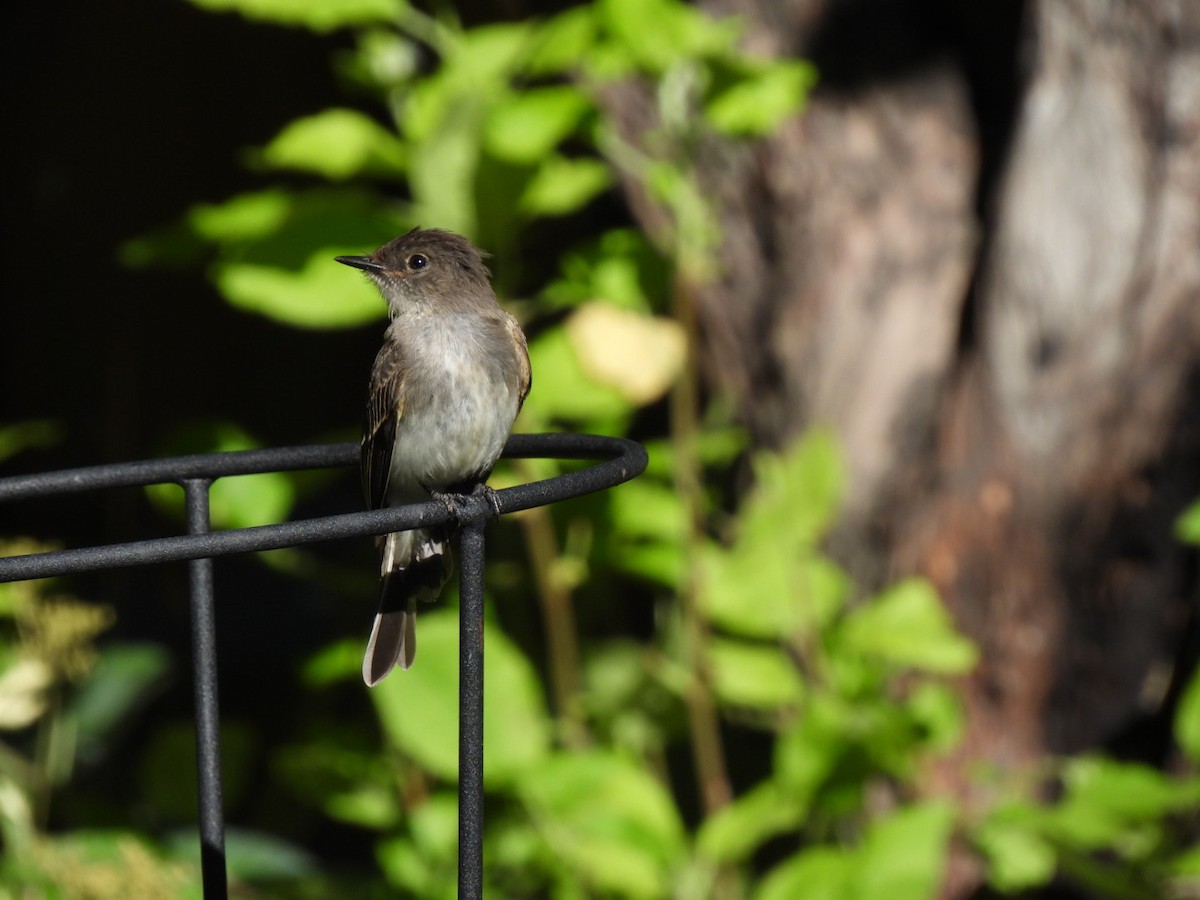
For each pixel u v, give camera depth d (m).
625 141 9.55
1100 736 9.72
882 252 9.71
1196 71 8.99
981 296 9.52
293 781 8.59
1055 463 9.45
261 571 14.41
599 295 8.45
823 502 8.13
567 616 8.56
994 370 9.50
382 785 8.43
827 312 9.76
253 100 14.80
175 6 14.54
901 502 9.68
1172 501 9.38
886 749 7.73
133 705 11.30
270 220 7.92
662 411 10.70
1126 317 9.27
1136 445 9.33
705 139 9.59
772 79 7.90
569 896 7.94
